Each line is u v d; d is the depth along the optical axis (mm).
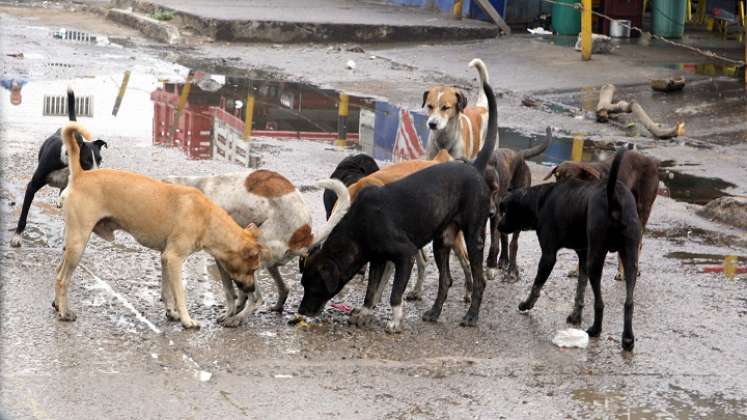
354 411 8047
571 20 29484
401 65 25172
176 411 7832
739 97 22000
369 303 9922
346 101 21109
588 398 8578
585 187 9945
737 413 8438
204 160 15789
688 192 15609
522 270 11945
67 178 11414
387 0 34656
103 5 33188
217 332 9484
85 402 7855
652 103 21297
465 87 22625
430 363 9102
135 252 11578
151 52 25828
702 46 28141
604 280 11734
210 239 9398
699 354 9641
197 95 20953
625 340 9594
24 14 31500
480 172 10602
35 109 18469
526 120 19891
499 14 30031
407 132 18672
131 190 9305
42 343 8883
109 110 18969
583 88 22703
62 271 9367
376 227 9570
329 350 9250
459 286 11398
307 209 9969
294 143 17484
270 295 10664
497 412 8203
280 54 26328
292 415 7914
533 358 9375
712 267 12289
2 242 11469
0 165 14555
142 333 9305
